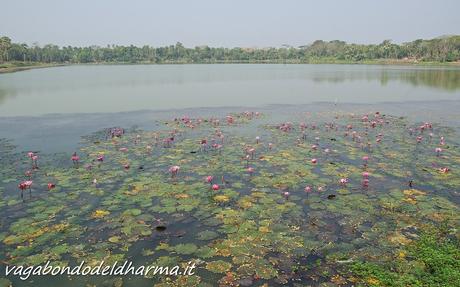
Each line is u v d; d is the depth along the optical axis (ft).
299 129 65.98
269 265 26.13
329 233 30.30
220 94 123.65
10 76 214.28
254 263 26.32
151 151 51.83
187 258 26.91
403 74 221.05
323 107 94.22
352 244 28.76
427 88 141.28
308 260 26.84
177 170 43.93
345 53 473.67
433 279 24.75
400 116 79.77
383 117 78.02
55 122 74.13
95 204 35.22
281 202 35.86
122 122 73.77
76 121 75.20
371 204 35.47
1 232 30.27
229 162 47.16
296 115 81.41
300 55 544.21
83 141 58.08
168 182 40.57
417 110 88.38
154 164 46.39
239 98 113.09
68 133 64.03
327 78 196.44
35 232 30.17
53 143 57.11
